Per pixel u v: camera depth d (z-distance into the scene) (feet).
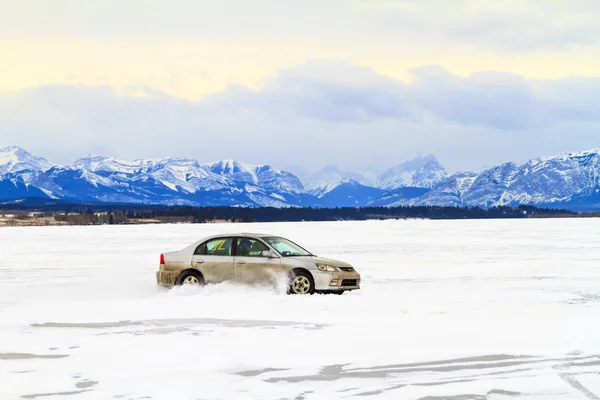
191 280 64.80
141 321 47.55
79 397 28.37
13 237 274.57
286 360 35.01
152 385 30.17
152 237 268.82
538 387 29.89
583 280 79.56
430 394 28.96
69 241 227.20
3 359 35.63
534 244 177.37
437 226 441.68
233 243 64.80
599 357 35.45
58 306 55.77
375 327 44.32
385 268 99.81
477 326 44.50
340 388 29.84
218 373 32.35
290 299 57.88
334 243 192.65
